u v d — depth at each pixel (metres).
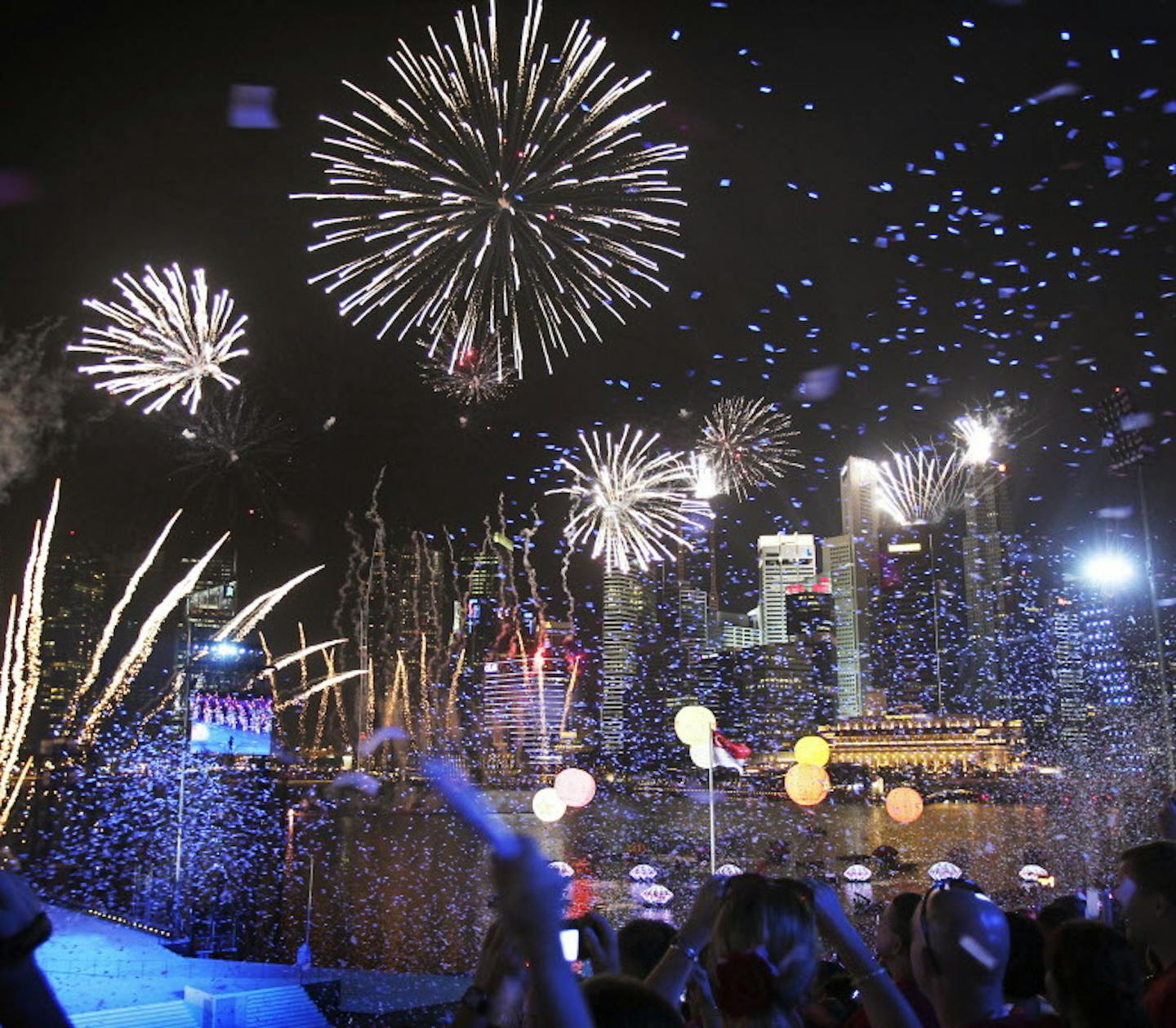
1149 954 5.72
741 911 3.65
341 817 136.62
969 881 5.62
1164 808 6.61
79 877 57.69
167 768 75.19
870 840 119.00
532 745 185.25
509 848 2.40
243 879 69.19
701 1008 4.63
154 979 31.06
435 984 33.66
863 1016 4.68
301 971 32.72
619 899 71.56
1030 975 4.76
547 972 2.30
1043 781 157.62
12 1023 2.09
